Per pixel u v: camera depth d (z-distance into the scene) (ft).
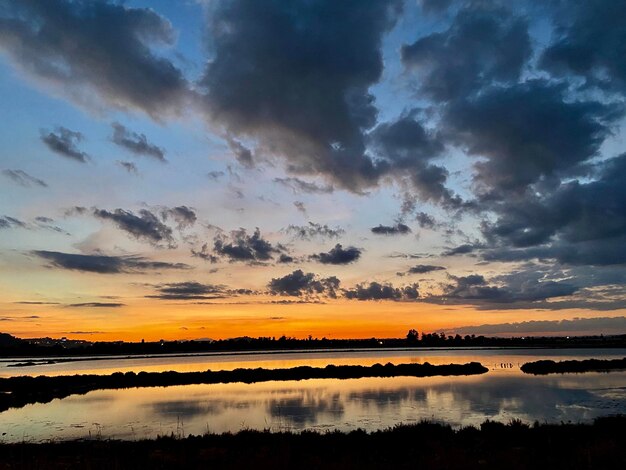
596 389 132.05
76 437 81.41
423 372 200.75
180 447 63.26
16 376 215.92
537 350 526.16
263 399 124.88
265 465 44.50
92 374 229.25
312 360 346.33
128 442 69.26
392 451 57.47
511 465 43.83
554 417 90.74
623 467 42.96
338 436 66.85
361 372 202.08
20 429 90.27
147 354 618.85
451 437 65.21
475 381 162.09
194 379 185.47
